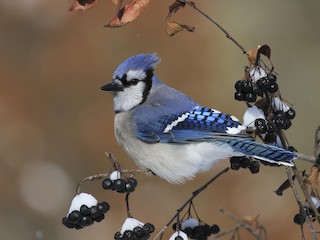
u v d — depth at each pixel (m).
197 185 13.83
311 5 16.33
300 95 16.03
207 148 7.92
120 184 6.87
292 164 6.98
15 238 14.53
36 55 15.09
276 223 13.53
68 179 14.67
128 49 14.88
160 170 8.28
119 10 6.61
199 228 7.48
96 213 6.90
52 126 14.84
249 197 13.70
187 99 8.38
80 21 15.09
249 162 7.51
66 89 14.91
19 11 15.22
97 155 14.65
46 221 14.67
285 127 7.25
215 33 15.10
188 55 14.80
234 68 15.03
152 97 8.52
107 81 14.90
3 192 14.58
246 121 7.35
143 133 8.29
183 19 15.05
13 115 14.79
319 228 11.71
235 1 15.81
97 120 14.76
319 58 16.25
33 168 14.76
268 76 7.07
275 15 16.19
